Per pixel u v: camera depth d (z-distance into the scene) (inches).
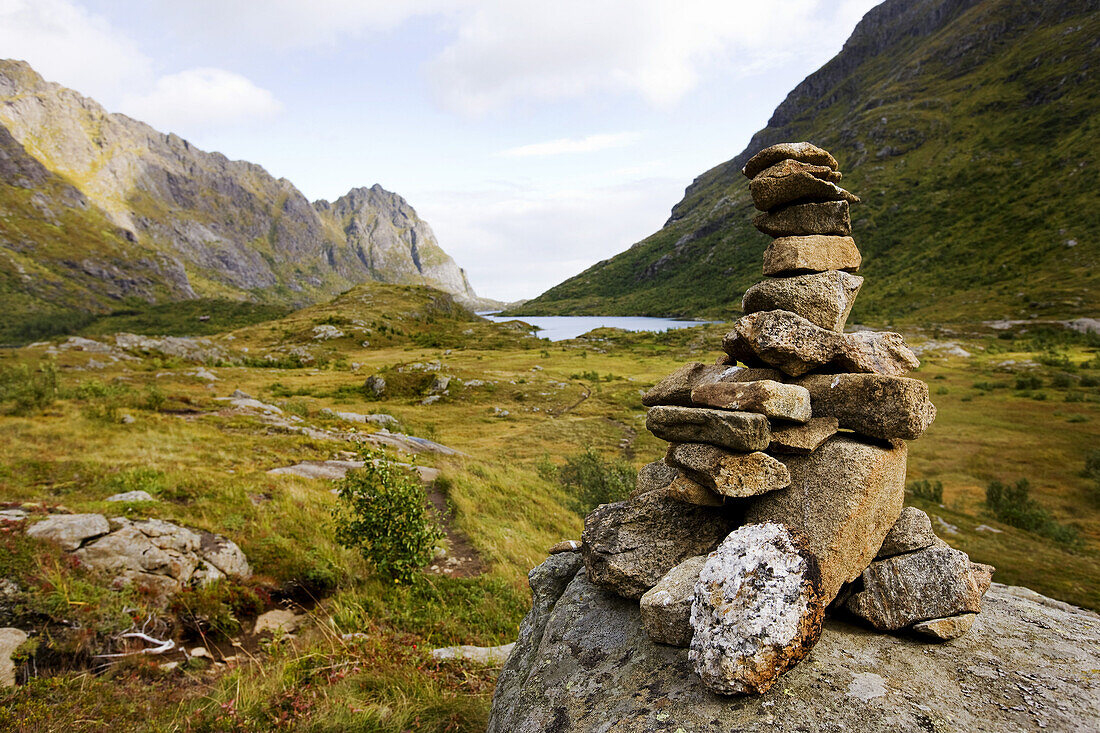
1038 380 3048.7
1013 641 158.1
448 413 2687.0
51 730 224.5
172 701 265.3
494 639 398.0
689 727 130.2
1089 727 118.4
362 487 486.9
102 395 1173.1
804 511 167.8
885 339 192.9
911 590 161.9
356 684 285.7
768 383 170.6
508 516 791.1
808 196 200.7
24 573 315.6
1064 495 1646.2
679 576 167.6
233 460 742.5
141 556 372.8
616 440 2194.9
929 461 1967.3
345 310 7682.1
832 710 128.1
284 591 417.1
